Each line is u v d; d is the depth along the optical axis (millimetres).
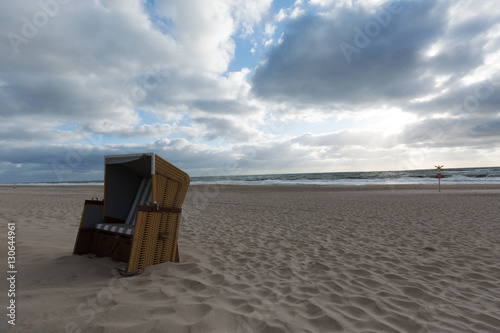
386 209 11539
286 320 2477
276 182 45656
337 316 2635
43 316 2213
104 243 3967
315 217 9633
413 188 24656
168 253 3965
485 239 6148
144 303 2570
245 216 9953
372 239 6242
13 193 21094
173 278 3328
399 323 2570
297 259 4680
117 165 4273
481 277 3924
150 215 3592
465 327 2539
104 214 4191
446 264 4465
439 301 3119
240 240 6102
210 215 10242
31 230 6090
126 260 3621
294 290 3273
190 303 2637
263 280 3590
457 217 9203
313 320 2520
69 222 7566
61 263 3537
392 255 4965
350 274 3957
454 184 27953
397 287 3510
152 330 2121
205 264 4152
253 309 2656
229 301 2811
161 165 3701
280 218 9438
